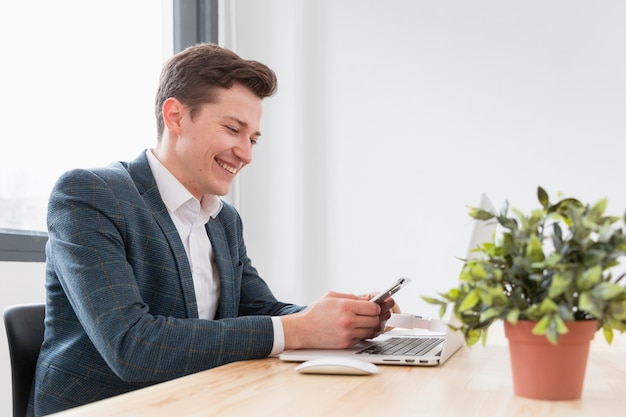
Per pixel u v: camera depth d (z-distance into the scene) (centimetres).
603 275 87
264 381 102
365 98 330
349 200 329
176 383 100
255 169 333
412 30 325
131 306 132
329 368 108
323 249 332
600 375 110
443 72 320
